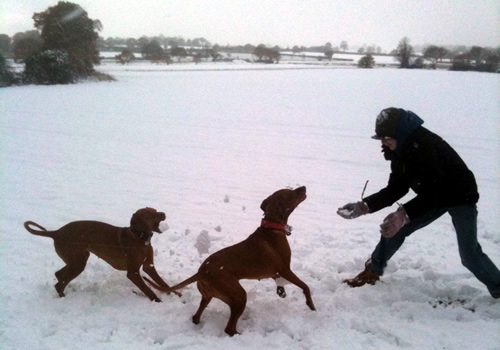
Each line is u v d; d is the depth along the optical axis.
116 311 4.06
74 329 3.75
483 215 6.61
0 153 11.45
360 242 5.75
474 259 3.91
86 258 4.45
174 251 5.53
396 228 3.88
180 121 16.70
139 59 85.06
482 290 4.28
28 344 3.53
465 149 11.57
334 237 5.90
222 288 3.68
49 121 16.66
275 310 4.04
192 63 88.00
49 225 6.52
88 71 39.19
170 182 8.77
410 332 3.59
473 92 29.36
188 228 6.26
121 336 3.64
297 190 4.22
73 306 4.15
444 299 4.23
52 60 35.41
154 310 4.10
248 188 8.34
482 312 3.90
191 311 4.11
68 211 7.12
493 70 66.88
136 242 4.26
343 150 11.67
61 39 37.50
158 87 32.41
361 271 4.91
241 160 10.59
